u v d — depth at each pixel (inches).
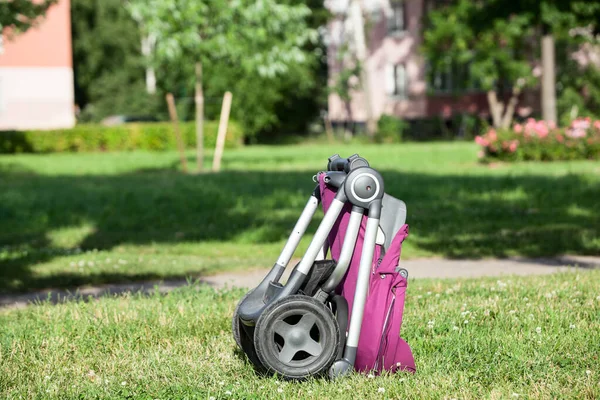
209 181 743.1
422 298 249.0
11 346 201.2
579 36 1544.0
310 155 1222.3
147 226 489.7
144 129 1428.4
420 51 1663.4
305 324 159.5
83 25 2278.5
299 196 603.8
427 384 161.0
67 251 397.4
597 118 1609.3
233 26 846.5
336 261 166.9
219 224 486.3
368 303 168.4
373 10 1876.2
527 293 248.7
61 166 1042.1
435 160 1039.6
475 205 546.0
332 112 1947.6
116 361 187.6
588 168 840.3
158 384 168.4
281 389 155.8
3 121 1534.2
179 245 418.0
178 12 821.2
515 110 1785.2
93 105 2272.4
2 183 772.6
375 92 1895.9
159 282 323.3
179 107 1600.6
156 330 213.5
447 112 1841.8
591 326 201.9
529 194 595.5
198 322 221.1
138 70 2292.1
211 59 890.1
